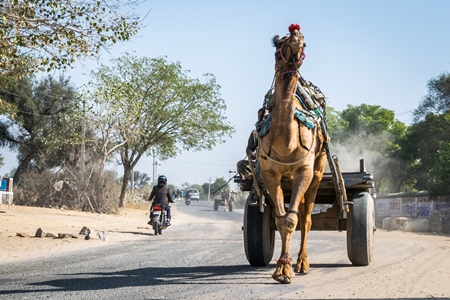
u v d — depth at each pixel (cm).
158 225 2012
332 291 718
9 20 1263
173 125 4456
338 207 970
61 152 4453
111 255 1223
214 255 1216
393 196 3684
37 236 1633
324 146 875
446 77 4612
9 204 3195
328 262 1056
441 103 4700
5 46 1284
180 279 840
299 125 785
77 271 945
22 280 837
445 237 2394
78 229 2097
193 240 1714
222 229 2431
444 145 3272
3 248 1333
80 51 1317
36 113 4384
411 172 5341
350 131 6569
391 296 684
